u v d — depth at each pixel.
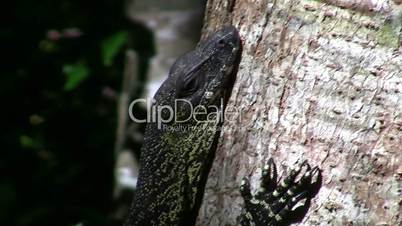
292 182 9.12
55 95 18.30
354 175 8.94
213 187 9.65
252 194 9.34
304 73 9.09
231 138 9.55
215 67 9.71
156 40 16.80
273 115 9.23
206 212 9.65
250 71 9.44
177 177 10.27
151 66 16.66
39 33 18.08
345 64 8.97
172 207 10.45
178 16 16.86
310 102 9.06
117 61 17.66
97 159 18.20
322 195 9.02
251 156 9.36
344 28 8.98
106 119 18.12
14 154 18.27
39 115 18.38
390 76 8.89
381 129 8.91
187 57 10.17
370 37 8.92
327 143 9.00
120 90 17.83
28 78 18.30
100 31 17.67
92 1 17.78
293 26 9.18
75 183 18.20
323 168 9.01
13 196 17.86
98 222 17.33
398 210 8.88
